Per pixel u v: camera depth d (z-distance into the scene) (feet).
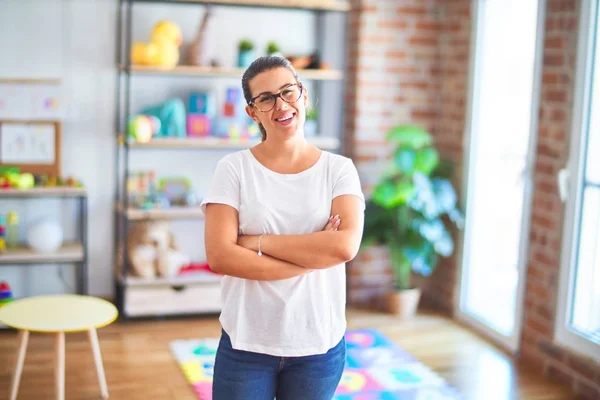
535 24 12.82
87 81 14.89
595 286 11.60
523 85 13.41
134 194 15.10
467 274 15.12
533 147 12.82
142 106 15.19
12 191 13.61
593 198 11.55
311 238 6.47
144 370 12.18
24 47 14.48
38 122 14.60
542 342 12.57
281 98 6.51
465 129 15.05
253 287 6.57
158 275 14.71
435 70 15.97
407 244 14.76
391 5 15.49
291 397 6.71
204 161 15.70
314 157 6.79
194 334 13.94
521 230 13.14
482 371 12.56
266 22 15.67
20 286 15.05
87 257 15.26
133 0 14.08
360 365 12.66
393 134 14.88
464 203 15.10
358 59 15.48
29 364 12.28
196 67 14.30
